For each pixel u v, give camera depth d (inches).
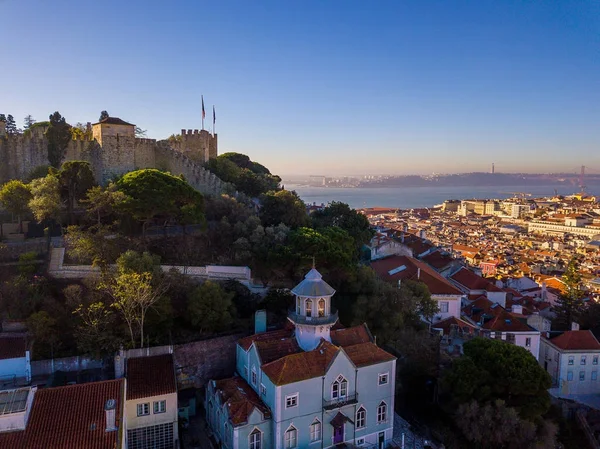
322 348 2095.2
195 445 2031.3
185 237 3203.7
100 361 2178.9
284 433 1926.7
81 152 3944.4
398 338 2637.8
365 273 2910.9
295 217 3681.1
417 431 2341.3
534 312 3821.4
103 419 1544.0
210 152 5147.6
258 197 4498.0
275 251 2807.6
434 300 3068.4
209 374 2404.0
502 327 3115.2
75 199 3245.6
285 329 2410.2
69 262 2696.9
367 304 2672.2
